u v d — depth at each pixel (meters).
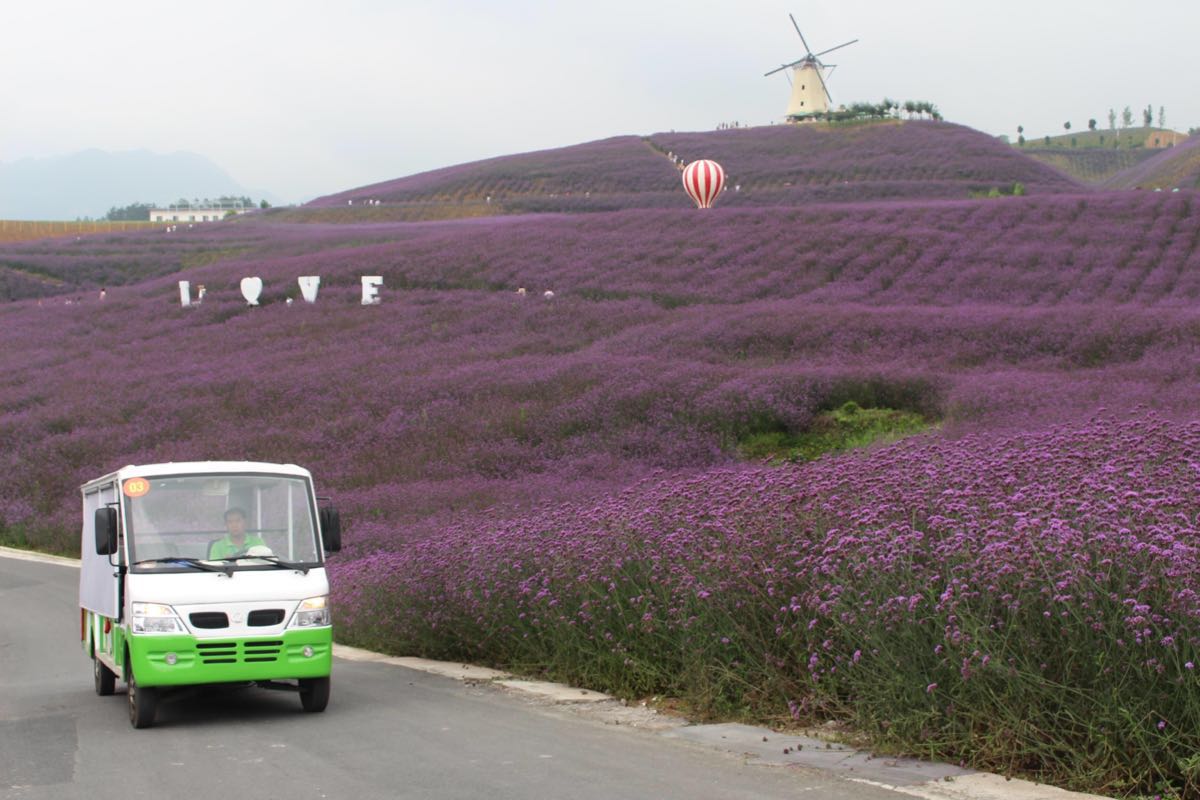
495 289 53.00
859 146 121.75
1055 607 7.01
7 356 50.50
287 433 33.75
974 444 13.70
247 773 8.49
